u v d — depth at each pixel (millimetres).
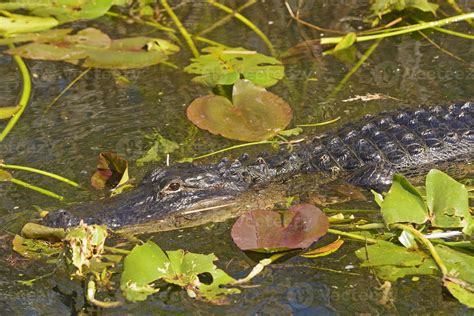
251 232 7336
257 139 9289
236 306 6531
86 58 11109
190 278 6711
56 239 7293
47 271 7070
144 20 12664
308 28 12281
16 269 7113
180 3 13211
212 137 9531
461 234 7309
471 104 9367
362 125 9141
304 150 8867
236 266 7102
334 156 8773
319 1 13133
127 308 6551
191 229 7789
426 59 11273
